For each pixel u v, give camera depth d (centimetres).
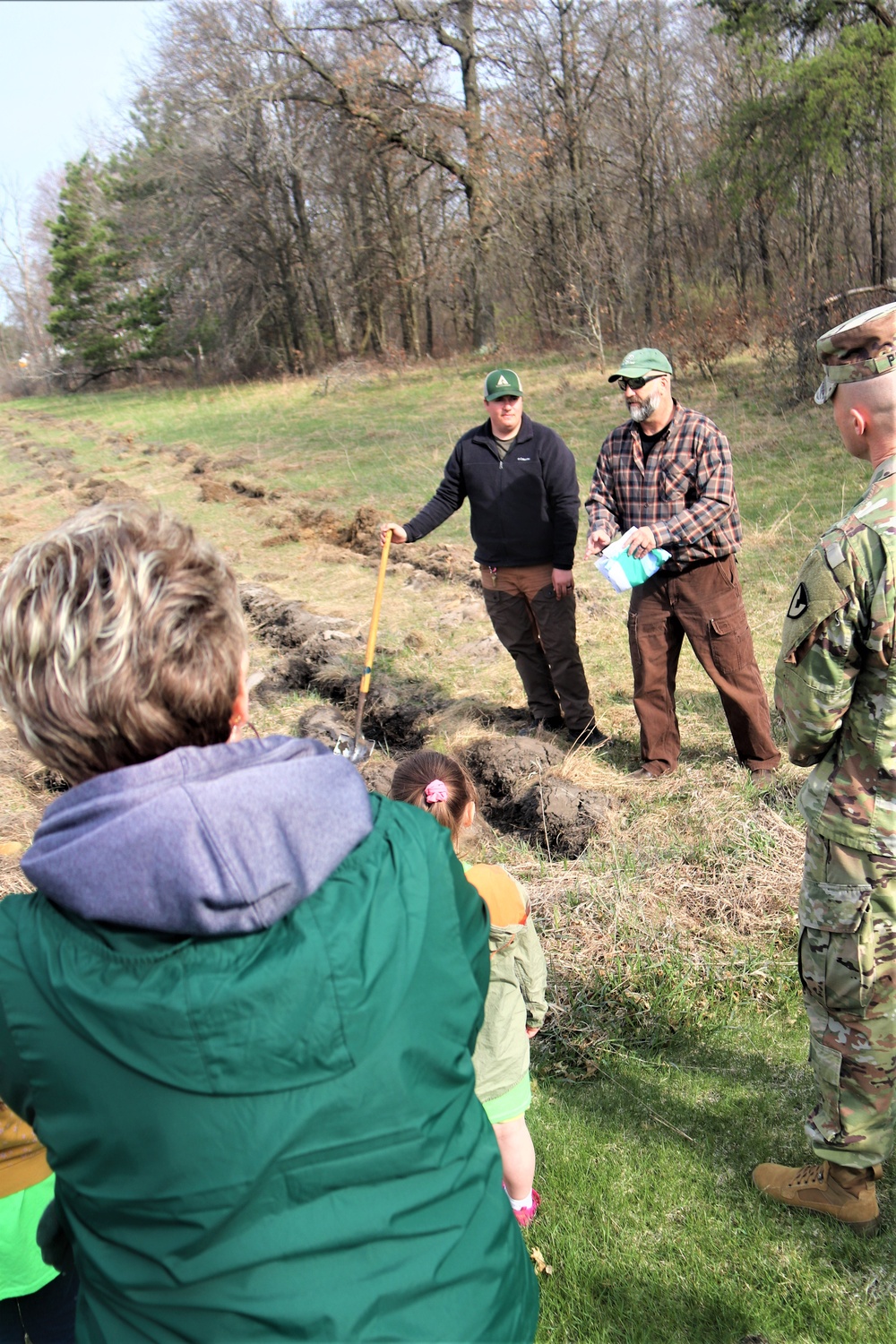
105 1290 101
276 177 3334
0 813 509
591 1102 296
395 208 3409
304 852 98
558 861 426
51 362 5488
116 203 4391
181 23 2994
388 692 618
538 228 2922
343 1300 96
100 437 2344
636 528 429
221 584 109
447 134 2970
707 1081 299
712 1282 235
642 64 2703
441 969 107
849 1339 219
